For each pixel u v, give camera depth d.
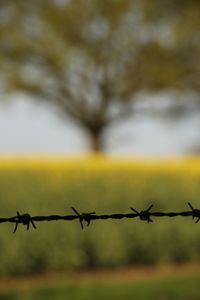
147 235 18.08
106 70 44.12
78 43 42.41
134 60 43.31
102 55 43.34
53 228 16.86
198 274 17.22
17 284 15.87
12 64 43.28
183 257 18.53
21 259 16.53
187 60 43.56
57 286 15.70
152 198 18.34
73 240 17.05
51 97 45.25
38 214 16.89
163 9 41.56
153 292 15.35
